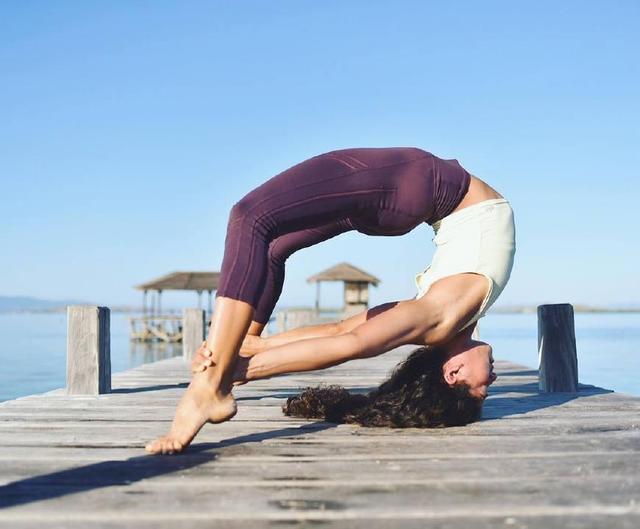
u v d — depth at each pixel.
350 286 25.62
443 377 3.02
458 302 2.82
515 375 5.70
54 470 2.21
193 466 2.26
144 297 31.64
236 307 2.55
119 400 4.15
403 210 2.86
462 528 1.62
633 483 2.01
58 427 3.08
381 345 2.68
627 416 3.32
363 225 3.02
